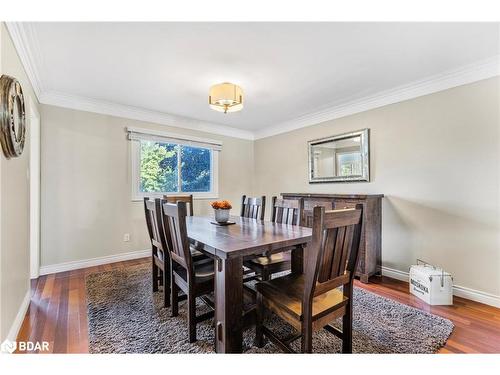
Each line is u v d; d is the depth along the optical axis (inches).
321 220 45.4
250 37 72.8
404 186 109.0
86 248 123.8
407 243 107.7
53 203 114.7
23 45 73.1
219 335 58.1
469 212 90.8
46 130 112.8
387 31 69.9
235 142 188.2
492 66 85.0
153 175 149.6
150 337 64.4
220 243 60.4
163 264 83.2
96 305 82.0
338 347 60.9
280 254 90.9
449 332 67.4
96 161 127.0
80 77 98.8
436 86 99.1
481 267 87.9
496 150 85.1
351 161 129.6
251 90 112.7
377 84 106.1
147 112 142.9
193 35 71.8
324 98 122.5
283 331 68.3
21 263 72.8
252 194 196.7
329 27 68.2
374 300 87.9
